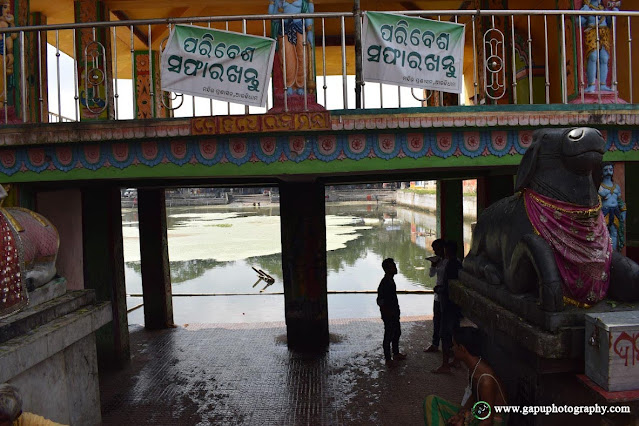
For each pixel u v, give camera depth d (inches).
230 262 823.1
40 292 167.0
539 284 129.1
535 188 142.5
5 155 214.4
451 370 280.4
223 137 209.8
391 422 220.2
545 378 130.6
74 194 326.6
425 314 419.2
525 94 323.3
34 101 283.3
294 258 323.0
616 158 214.4
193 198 2588.6
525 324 133.1
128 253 977.5
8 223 152.9
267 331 373.1
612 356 113.1
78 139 206.5
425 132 210.7
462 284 191.3
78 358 178.9
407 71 204.2
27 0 255.4
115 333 296.7
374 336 352.5
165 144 210.7
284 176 257.6
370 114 203.9
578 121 207.3
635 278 127.6
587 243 132.3
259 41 202.4
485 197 340.8
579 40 227.5
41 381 152.8
